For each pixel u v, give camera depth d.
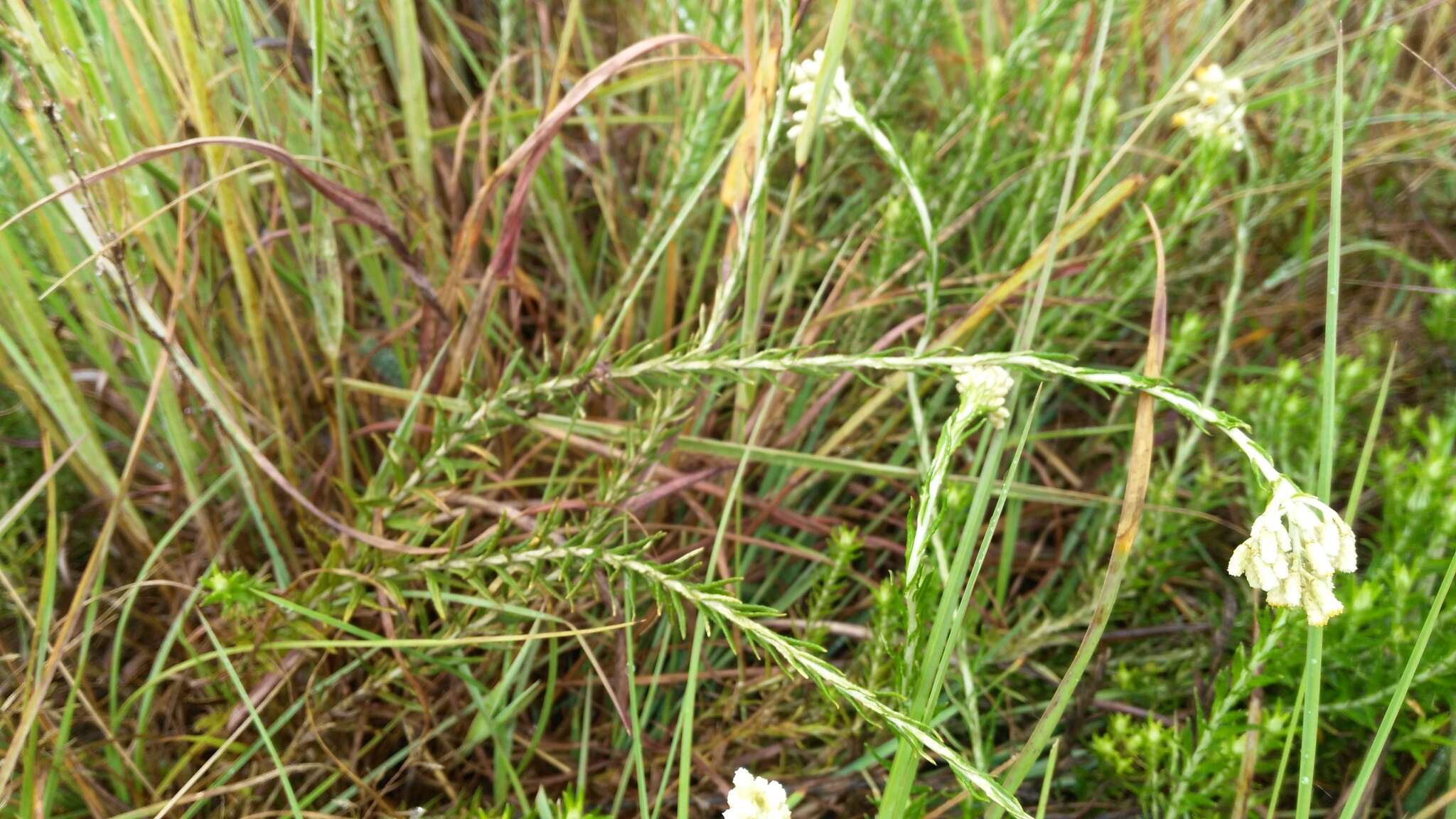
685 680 0.40
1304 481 0.40
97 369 0.43
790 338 0.48
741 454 0.38
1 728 0.33
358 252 0.41
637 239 0.52
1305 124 0.51
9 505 0.40
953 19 0.56
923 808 0.30
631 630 0.29
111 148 0.33
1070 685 0.26
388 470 0.36
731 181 0.35
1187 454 0.40
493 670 0.39
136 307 0.32
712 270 0.52
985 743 0.38
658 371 0.33
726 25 0.44
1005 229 0.51
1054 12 0.43
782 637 0.25
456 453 0.40
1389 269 0.53
